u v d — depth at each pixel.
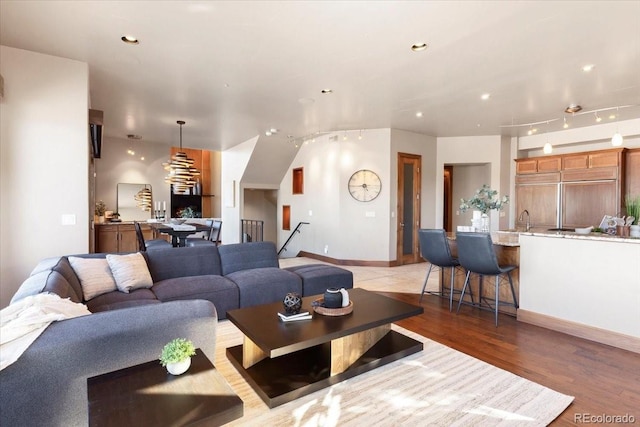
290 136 7.47
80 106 3.60
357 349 2.55
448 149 7.49
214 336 1.74
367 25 2.88
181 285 3.34
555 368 2.59
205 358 1.58
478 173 7.91
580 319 3.20
